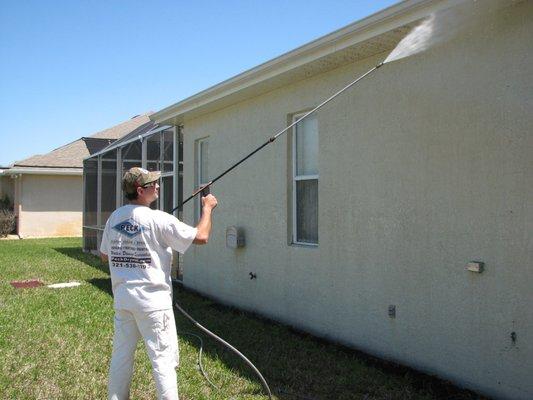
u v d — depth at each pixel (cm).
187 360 544
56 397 449
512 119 425
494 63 439
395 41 517
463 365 466
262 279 762
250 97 791
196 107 877
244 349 587
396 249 535
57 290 955
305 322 669
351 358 554
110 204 1426
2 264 1335
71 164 2406
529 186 413
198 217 979
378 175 557
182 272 1030
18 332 650
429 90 499
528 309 414
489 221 444
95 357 555
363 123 578
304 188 696
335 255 618
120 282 367
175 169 1053
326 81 636
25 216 2366
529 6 412
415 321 514
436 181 491
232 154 847
